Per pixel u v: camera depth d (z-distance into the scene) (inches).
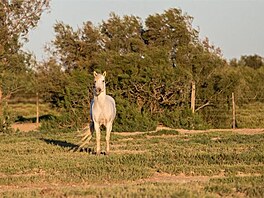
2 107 1825.8
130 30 2156.7
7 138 1381.6
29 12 2059.5
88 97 1684.3
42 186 668.7
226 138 1236.5
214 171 745.0
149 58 1781.5
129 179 697.0
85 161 844.6
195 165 801.6
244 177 671.8
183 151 976.9
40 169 788.0
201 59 1898.4
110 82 1747.0
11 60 2074.3
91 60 2074.3
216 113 1822.1
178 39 2091.5
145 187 597.6
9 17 2044.8
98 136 957.2
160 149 1029.8
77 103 1688.0
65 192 577.3
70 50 2106.3
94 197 561.3
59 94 1728.6
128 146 1103.6
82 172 739.4
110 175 708.7
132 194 554.6
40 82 1913.1
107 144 968.3
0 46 2034.9
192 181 664.4
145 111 1748.3
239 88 1913.1
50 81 1907.0
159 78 1739.7
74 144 1167.6
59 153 989.2
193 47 1957.4
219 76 1867.6
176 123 1700.3
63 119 1660.9
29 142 1233.4
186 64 1932.8
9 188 662.5
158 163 810.2
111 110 962.1
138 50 2100.1
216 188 585.0
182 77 1754.4
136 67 1759.4
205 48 1983.3
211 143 1125.7
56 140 1270.9
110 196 555.5
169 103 1771.7
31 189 633.6
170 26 2100.1
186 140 1229.7
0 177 733.3
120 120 1614.2
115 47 2132.1
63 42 2102.6
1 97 1950.1
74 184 677.9
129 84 1737.2
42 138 1343.5
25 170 783.1
